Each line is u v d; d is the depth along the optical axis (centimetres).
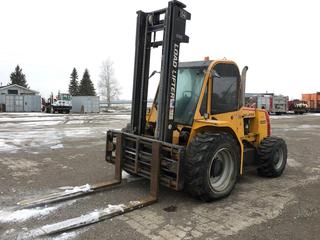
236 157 525
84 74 7575
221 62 543
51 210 448
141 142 511
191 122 515
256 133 660
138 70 548
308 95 4566
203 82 518
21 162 739
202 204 489
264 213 463
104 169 683
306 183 626
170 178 478
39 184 570
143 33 544
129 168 542
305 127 1886
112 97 6831
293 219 444
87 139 1138
